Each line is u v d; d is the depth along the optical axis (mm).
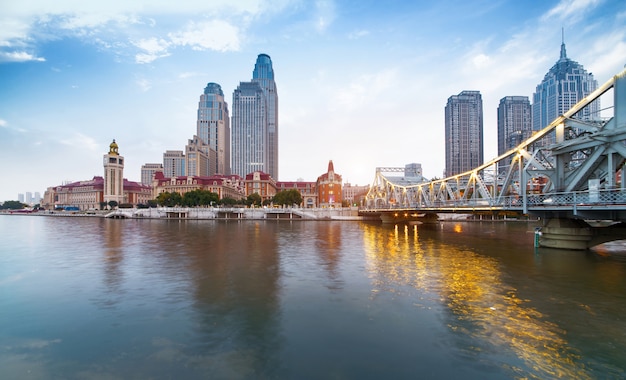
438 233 65188
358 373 11367
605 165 30969
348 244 46344
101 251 39281
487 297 19719
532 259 31547
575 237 35406
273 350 13078
